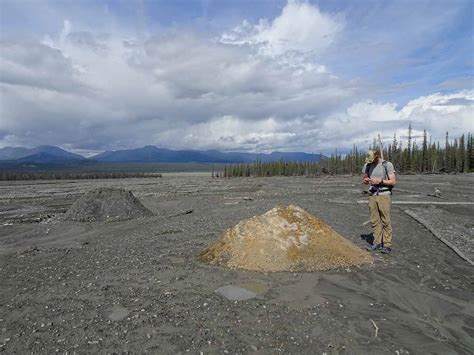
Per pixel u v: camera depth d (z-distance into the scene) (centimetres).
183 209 2381
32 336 570
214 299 683
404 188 3603
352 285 748
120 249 1180
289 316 602
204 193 3850
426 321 585
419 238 1204
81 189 5125
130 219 1988
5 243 1468
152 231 1511
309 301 666
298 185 4791
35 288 813
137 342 532
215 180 7606
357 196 2891
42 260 1084
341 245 923
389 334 540
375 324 570
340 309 630
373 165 1004
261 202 2536
